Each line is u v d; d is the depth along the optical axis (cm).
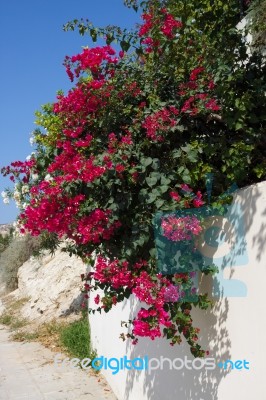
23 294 1263
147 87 372
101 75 381
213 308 314
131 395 468
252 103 343
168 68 363
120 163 331
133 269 343
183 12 387
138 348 449
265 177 348
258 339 264
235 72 345
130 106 365
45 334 884
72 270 1086
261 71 368
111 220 340
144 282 319
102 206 349
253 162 351
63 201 349
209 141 348
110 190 338
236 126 333
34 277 1258
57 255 1220
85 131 379
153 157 346
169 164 339
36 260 1280
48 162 405
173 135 346
